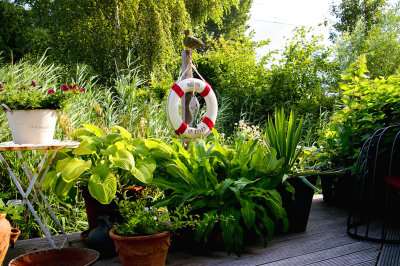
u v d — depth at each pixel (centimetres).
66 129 286
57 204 324
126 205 211
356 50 1055
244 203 230
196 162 246
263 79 823
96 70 871
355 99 357
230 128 740
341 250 236
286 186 257
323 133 418
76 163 218
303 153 384
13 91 234
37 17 966
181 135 339
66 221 330
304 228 273
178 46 959
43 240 252
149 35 881
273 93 802
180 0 939
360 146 338
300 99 809
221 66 879
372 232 271
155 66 891
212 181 243
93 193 210
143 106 483
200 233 218
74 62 866
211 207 237
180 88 338
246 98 804
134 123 443
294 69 811
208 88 351
